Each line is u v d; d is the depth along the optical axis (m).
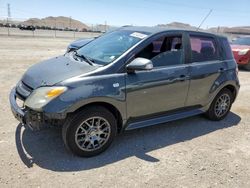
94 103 3.54
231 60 5.21
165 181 3.25
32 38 26.03
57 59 4.34
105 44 4.30
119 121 3.89
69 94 3.27
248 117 5.67
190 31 4.56
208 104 4.95
